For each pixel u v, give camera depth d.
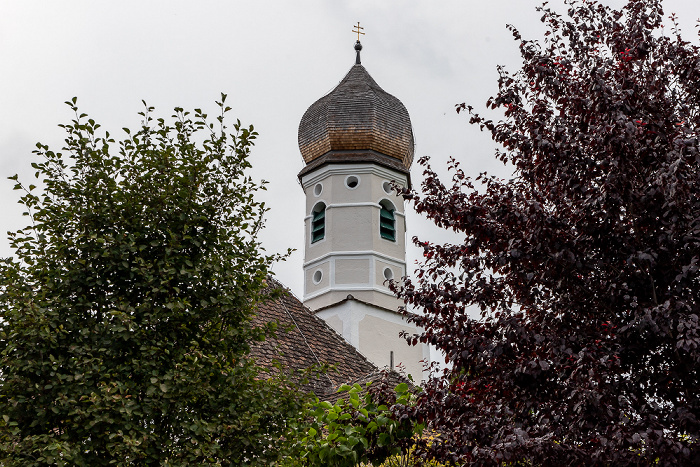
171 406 11.48
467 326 12.42
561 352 11.29
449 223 12.83
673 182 10.76
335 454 13.90
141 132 12.98
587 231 11.69
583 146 12.31
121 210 12.44
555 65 13.27
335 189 44.00
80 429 11.01
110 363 11.48
